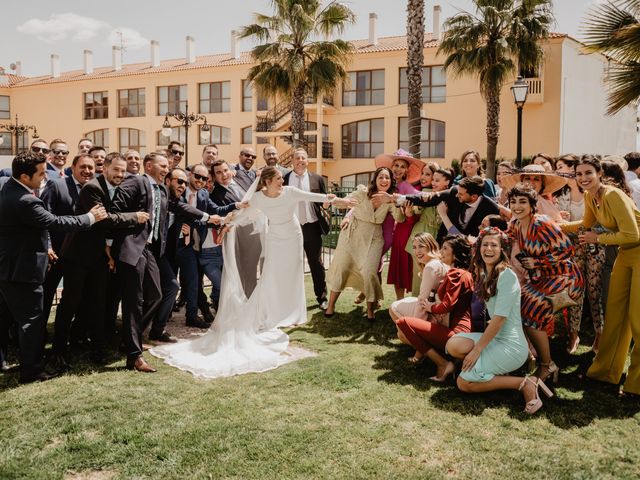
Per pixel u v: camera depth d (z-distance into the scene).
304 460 3.22
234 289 5.43
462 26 19.25
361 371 4.74
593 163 4.35
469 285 4.71
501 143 25.47
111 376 4.67
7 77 40.66
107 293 5.75
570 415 3.83
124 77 35.47
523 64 18.97
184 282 6.98
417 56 13.11
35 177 4.39
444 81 27.05
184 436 3.51
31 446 3.41
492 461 3.21
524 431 3.59
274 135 28.88
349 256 6.52
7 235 4.41
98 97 36.97
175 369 4.87
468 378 4.12
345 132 30.03
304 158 7.27
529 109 25.08
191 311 6.27
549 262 4.39
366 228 6.43
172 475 3.08
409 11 13.13
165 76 34.16
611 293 4.37
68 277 4.81
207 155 7.23
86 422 3.72
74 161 5.61
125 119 35.78
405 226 6.48
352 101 29.61
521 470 3.12
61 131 38.25
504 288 4.06
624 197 4.19
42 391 4.30
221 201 6.64
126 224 4.78
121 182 5.01
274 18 21.16
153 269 5.16
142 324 5.13
